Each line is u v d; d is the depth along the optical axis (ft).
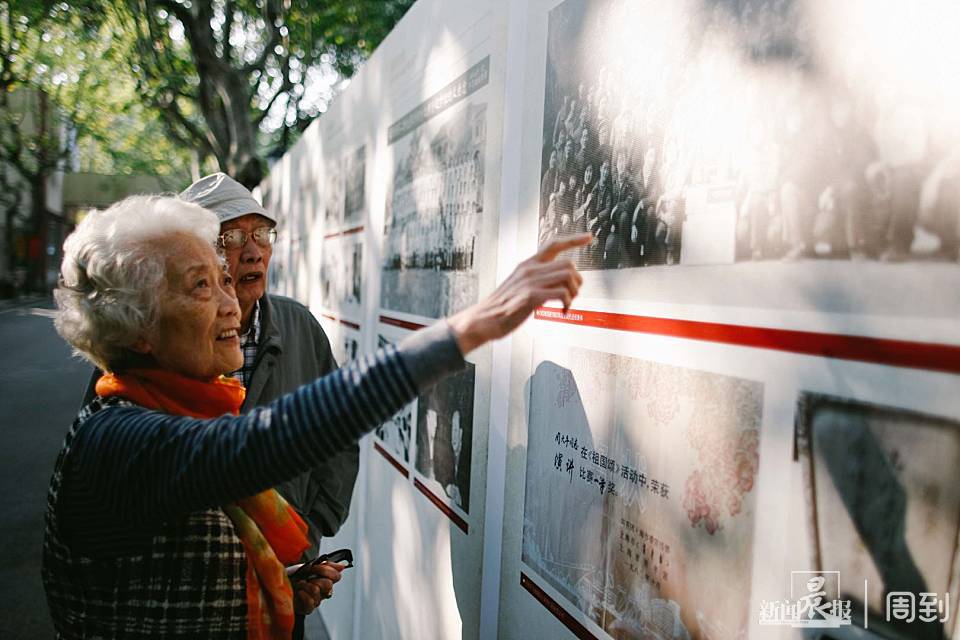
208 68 33.40
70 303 3.85
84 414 3.86
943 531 2.15
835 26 2.51
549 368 4.64
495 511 5.45
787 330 2.72
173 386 3.96
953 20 2.11
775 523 2.77
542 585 4.69
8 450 21.85
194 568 3.93
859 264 2.42
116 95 82.38
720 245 3.08
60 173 112.88
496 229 5.53
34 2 47.29
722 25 3.07
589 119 4.17
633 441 3.73
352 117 11.21
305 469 3.10
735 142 2.99
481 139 5.85
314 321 7.89
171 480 3.23
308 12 37.78
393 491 8.30
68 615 3.91
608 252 3.97
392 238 8.47
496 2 5.60
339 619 11.09
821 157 2.57
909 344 2.25
